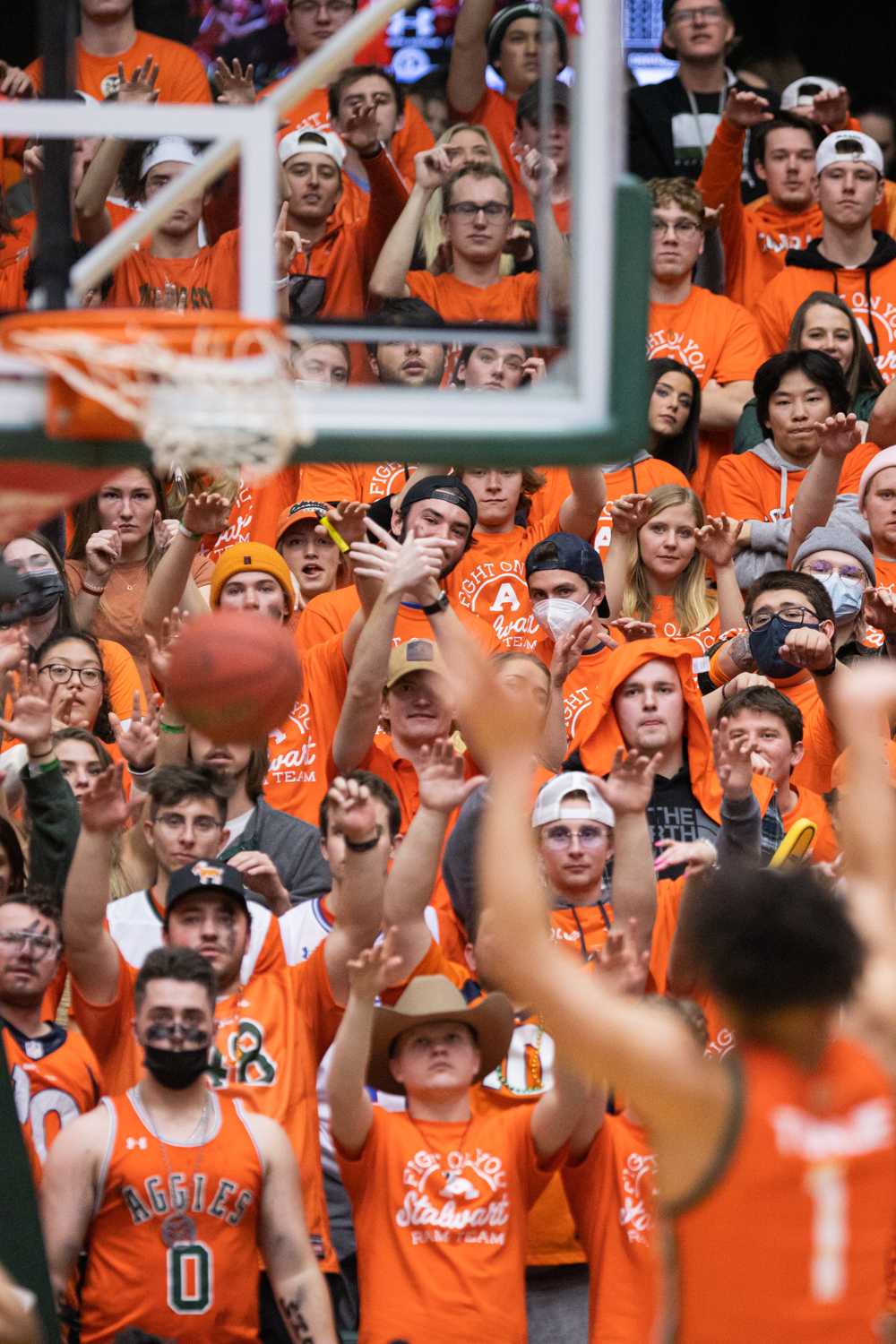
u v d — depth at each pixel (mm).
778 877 7016
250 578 15602
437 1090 11422
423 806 12180
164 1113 10922
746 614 16312
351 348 8398
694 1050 6723
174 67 9680
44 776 12484
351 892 11883
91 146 9336
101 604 16453
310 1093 11789
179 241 9461
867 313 21359
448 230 13602
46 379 7336
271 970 12547
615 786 12555
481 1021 11484
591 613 16172
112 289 9414
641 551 17391
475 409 7547
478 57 14031
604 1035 6570
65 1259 10617
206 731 8391
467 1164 11250
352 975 11102
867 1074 6902
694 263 20859
